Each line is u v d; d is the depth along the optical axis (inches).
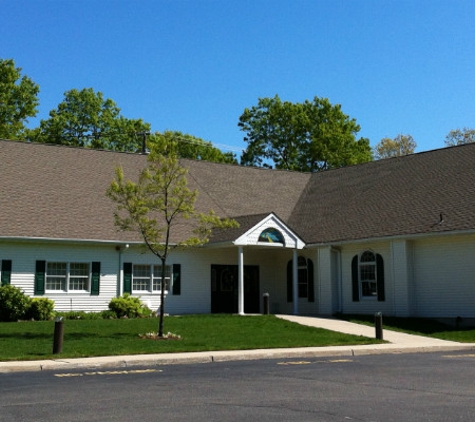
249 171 1529.3
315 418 340.2
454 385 458.9
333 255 1230.9
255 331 895.1
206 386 457.1
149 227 823.1
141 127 2267.5
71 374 530.0
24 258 1053.8
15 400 397.4
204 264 1245.7
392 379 492.7
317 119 2343.8
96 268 1118.4
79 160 1288.1
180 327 911.7
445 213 1082.1
